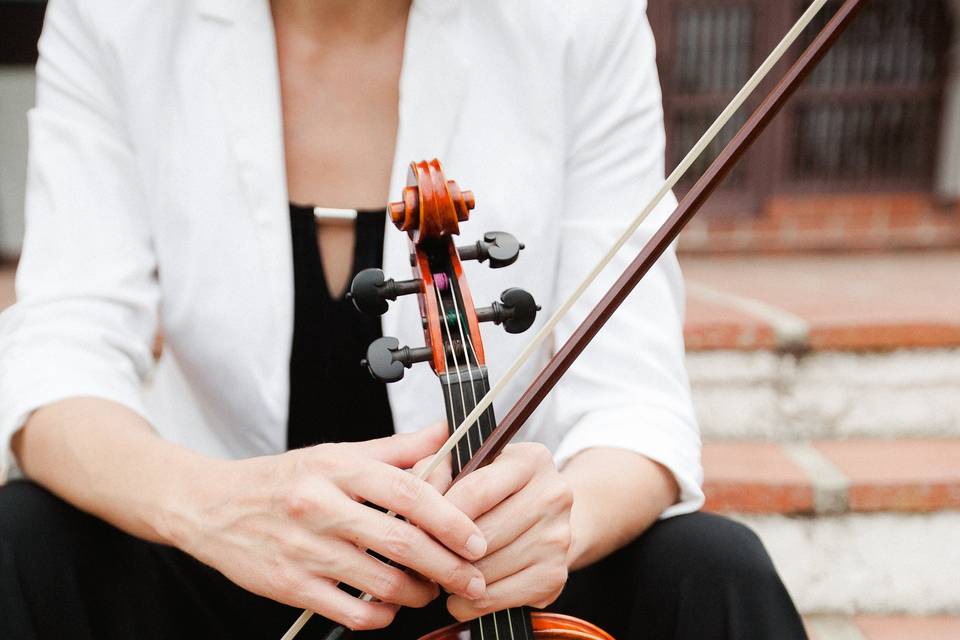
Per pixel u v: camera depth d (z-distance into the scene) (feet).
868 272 9.13
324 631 2.68
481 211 2.72
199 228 2.66
